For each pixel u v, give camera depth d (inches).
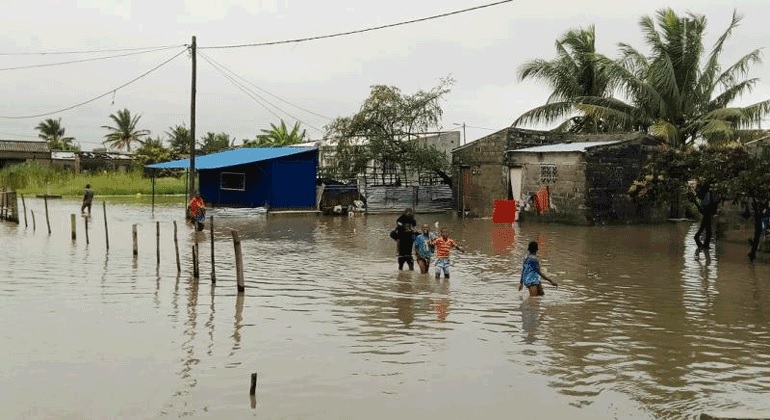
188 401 338.3
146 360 401.7
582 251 912.3
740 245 994.7
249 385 361.4
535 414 327.3
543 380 375.6
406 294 604.4
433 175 1743.4
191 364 395.5
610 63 1480.1
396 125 1665.8
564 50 1689.2
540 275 605.6
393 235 740.7
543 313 534.3
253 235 1108.5
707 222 948.0
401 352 424.8
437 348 434.6
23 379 367.6
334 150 1685.5
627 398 349.4
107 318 502.0
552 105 1651.1
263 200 1574.8
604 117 1529.3
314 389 357.1
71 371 381.4
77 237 1019.3
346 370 388.2
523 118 1688.0
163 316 510.0
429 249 722.2
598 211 1280.8
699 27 1467.8
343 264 783.1
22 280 652.1
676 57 1481.3
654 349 437.7
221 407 331.3
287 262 794.8
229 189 1672.0
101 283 639.8
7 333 457.7
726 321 515.2
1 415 319.3
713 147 958.4
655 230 1218.6
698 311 548.1
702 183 913.5
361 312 531.2
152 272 703.7
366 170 1660.9
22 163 2566.4
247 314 519.5
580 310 547.5
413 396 349.1
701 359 417.1
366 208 1585.9
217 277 681.0
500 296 599.5
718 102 1514.5
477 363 404.5
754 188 804.0
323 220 1428.4
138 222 1299.2
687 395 354.0
